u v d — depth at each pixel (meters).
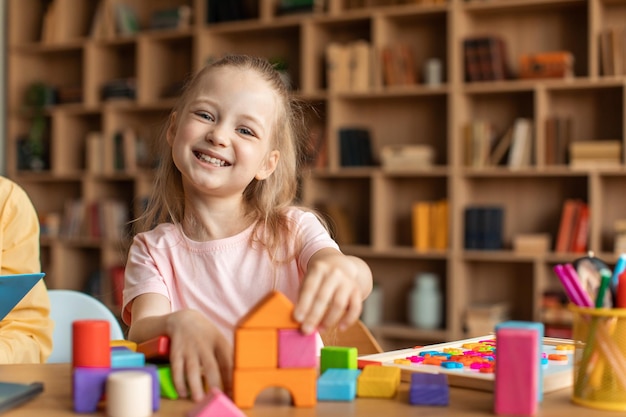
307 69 4.05
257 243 1.34
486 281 3.97
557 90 3.77
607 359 0.79
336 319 0.81
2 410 0.77
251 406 0.78
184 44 4.64
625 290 0.80
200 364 0.85
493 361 0.97
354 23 4.12
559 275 0.83
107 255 4.51
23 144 4.84
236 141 1.20
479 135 3.75
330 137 3.99
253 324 0.78
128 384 0.74
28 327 1.43
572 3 3.67
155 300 1.27
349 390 0.81
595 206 3.54
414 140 4.08
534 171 3.61
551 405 0.80
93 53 4.64
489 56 3.73
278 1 4.22
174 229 1.36
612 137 3.68
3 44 4.91
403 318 4.13
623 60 3.52
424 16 3.95
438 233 3.84
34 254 1.57
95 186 4.64
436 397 0.80
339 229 4.01
